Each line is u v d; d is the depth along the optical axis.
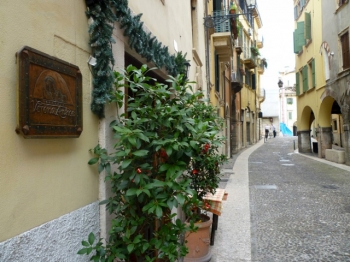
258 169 13.80
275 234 5.39
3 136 1.71
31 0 1.96
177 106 2.82
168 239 2.54
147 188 2.33
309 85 19.45
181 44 6.36
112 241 2.70
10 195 1.75
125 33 3.23
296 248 4.76
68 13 2.36
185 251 2.63
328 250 4.68
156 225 3.12
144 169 2.53
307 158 18.33
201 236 4.09
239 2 26.36
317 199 7.92
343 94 13.97
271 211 6.86
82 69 2.53
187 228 2.65
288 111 58.91
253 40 36.41
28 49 1.87
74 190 2.38
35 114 1.91
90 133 2.63
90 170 2.62
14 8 1.82
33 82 1.91
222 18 12.59
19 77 1.79
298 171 13.07
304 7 20.33
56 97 2.11
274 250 4.68
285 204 7.46
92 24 2.61
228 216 6.43
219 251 4.62
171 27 5.51
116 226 2.48
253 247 4.80
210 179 4.65
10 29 1.78
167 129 2.78
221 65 17.22
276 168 14.16
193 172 4.27
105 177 2.64
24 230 1.85
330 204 7.39
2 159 1.70
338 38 14.30
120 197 2.66
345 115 13.95
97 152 2.63
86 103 2.57
